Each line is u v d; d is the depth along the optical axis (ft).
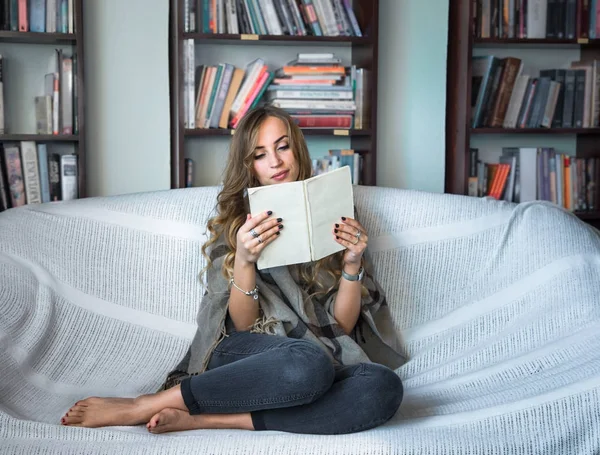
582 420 4.99
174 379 5.90
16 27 8.99
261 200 5.60
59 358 6.22
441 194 7.21
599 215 10.73
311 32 9.86
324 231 5.77
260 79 9.64
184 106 9.37
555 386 5.26
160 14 9.72
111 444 4.74
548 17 10.46
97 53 9.64
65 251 6.69
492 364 6.06
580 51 11.19
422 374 6.08
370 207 7.00
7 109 9.59
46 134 9.11
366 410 5.01
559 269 6.57
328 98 9.81
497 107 10.44
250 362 5.14
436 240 6.85
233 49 10.27
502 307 6.58
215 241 6.23
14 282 6.35
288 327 5.89
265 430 5.15
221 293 5.91
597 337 5.91
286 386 5.00
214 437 4.82
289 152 6.10
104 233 6.77
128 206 6.94
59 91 9.20
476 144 11.18
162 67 9.78
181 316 6.66
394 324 6.66
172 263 6.75
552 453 4.95
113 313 6.55
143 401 5.26
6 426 4.87
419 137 10.79
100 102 9.71
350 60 10.62
